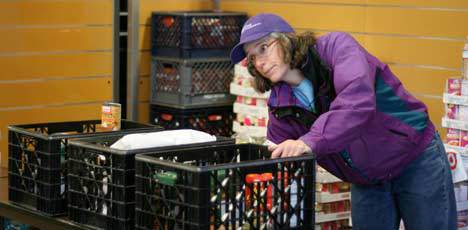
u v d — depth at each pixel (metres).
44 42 6.16
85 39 6.40
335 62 3.15
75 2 6.30
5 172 4.32
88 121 3.87
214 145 3.27
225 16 6.64
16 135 3.43
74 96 6.38
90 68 6.46
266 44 3.15
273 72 3.17
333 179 5.18
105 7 6.49
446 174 3.48
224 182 2.77
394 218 3.61
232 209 2.80
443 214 3.45
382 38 5.91
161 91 6.70
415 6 5.67
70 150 3.20
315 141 2.95
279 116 3.38
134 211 3.05
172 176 2.77
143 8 6.73
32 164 3.37
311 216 3.00
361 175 3.44
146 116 6.89
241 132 6.08
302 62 3.18
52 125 3.74
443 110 5.57
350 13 6.10
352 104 2.98
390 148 3.37
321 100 3.24
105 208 3.10
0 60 5.93
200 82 6.57
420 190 3.45
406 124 3.38
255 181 2.84
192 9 7.05
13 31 5.98
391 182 3.54
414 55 5.71
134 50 6.70
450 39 5.48
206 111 6.65
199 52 6.52
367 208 3.59
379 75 3.35
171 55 6.57
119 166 3.02
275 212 2.91
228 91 6.73
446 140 4.97
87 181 3.15
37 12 6.09
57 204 3.32
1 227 3.72
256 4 6.83
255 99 6.06
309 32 3.24
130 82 6.73
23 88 6.08
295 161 2.92
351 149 3.34
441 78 5.56
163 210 2.86
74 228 3.18
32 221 3.39
